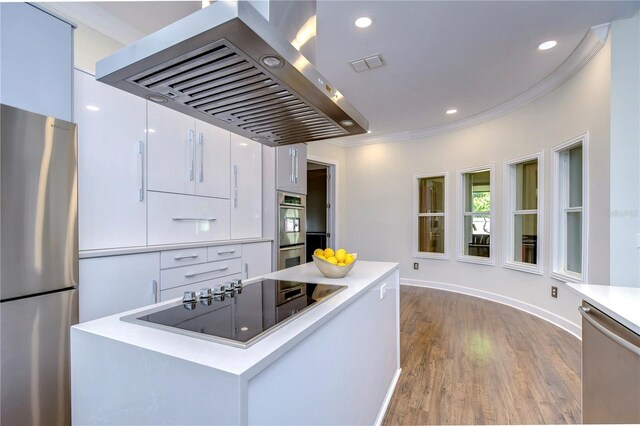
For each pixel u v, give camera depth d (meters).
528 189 3.99
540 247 3.62
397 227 5.61
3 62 1.43
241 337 0.87
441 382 2.28
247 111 1.34
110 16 2.44
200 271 2.62
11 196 1.38
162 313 1.10
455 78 3.41
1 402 1.34
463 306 4.14
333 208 5.92
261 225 3.61
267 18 1.09
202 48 0.86
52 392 1.52
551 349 2.80
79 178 1.93
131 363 0.84
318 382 1.10
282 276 1.84
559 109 3.31
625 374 1.14
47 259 1.51
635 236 2.39
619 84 2.44
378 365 1.85
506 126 4.18
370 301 1.71
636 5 2.26
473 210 4.84
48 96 1.59
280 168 3.76
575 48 2.83
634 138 2.41
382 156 5.78
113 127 2.12
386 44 2.74
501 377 2.34
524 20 2.42
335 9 2.27
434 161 5.23
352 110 1.42
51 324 1.52
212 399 0.71
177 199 2.57
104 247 2.05
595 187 2.68
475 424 1.81
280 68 0.98
